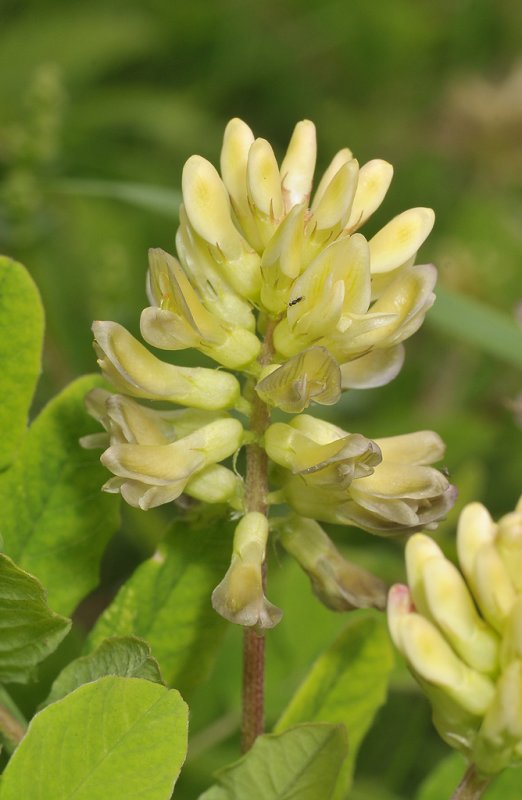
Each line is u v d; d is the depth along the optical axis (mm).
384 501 188
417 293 188
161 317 186
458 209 478
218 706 257
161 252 186
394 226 191
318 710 207
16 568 181
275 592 257
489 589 177
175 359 305
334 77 579
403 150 508
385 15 566
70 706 178
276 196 192
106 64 547
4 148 357
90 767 177
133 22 543
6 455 201
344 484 184
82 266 411
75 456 204
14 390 200
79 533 205
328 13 569
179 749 178
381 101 573
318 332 187
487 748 179
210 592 203
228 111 572
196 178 193
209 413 195
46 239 368
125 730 178
